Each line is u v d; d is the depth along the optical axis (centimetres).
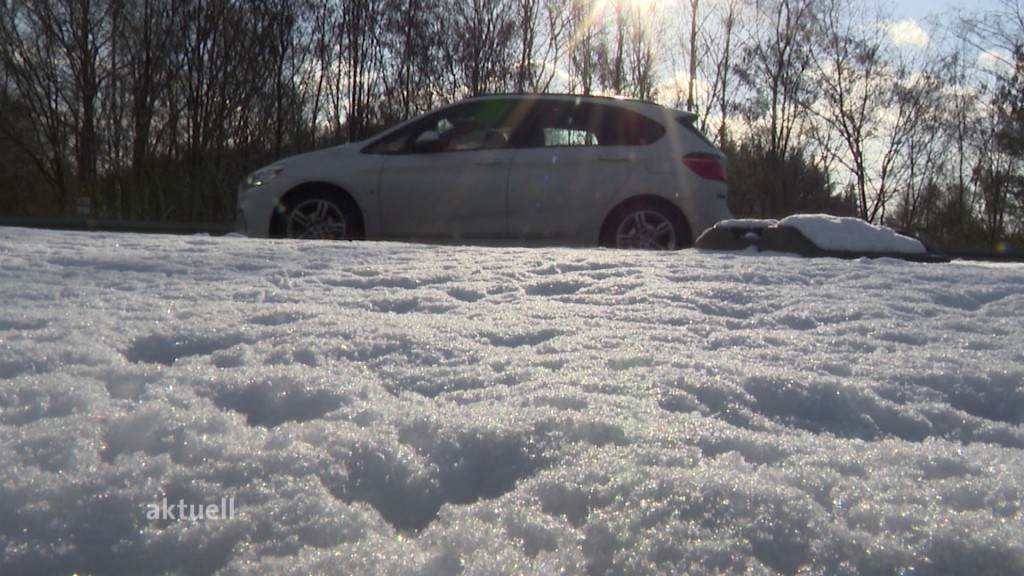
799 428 158
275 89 2141
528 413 145
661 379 172
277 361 186
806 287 332
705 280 347
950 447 141
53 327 210
